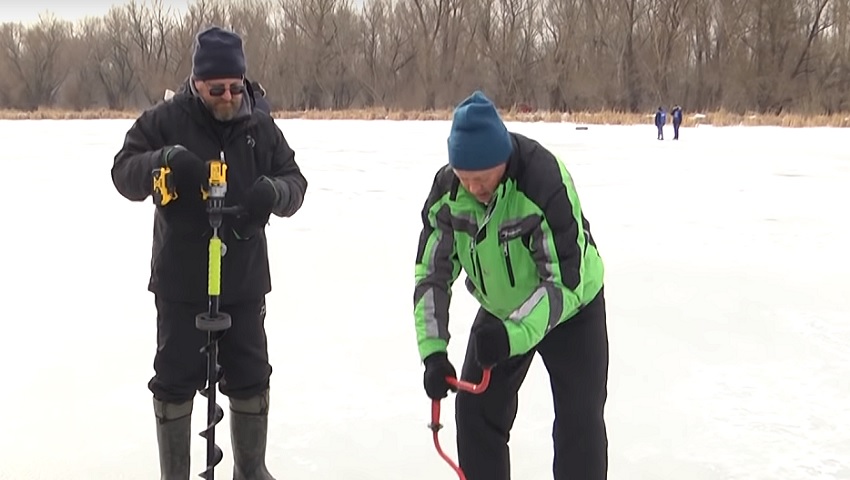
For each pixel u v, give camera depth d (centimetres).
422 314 267
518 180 253
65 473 345
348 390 436
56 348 500
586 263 266
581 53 5659
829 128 3831
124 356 487
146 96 6694
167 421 309
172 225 299
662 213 1041
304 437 379
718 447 370
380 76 6203
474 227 261
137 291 639
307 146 2289
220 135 304
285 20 6325
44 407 412
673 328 544
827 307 592
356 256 769
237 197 304
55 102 6788
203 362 309
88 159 1897
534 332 240
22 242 841
